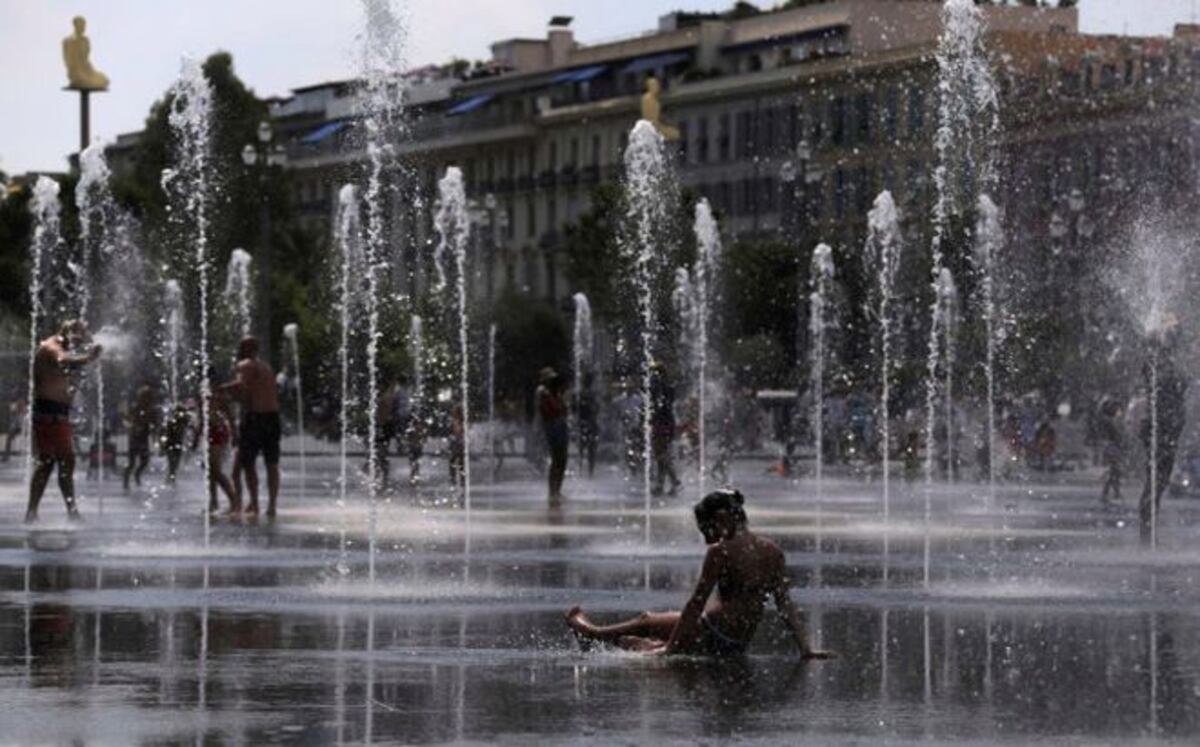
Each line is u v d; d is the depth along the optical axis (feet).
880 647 60.95
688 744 44.93
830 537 111.55
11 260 444.55
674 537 109.91
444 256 395.55
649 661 57.67
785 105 508.53
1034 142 335.26
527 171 635.66
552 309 497.87
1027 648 60.75
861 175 421.18
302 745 44.42
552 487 151.02
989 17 353.72
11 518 122.42
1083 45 334.03
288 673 55.06
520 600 74.33
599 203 448.24
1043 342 295.07
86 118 287.69
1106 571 88.63
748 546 58.49
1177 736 46.09
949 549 102.06
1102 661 57.98
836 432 262.67
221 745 44.37
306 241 501.15
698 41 569.64
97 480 181.06
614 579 83.25
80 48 287.69
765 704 50.24
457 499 157.17
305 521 122.72
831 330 366.63
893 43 485.97
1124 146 318.45
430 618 68.28
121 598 73.82
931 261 356.79
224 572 85.20
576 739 45.42
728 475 218.59
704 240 371.15
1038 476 216.13
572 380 450.30
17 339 338.54
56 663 56.65
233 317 387.96
